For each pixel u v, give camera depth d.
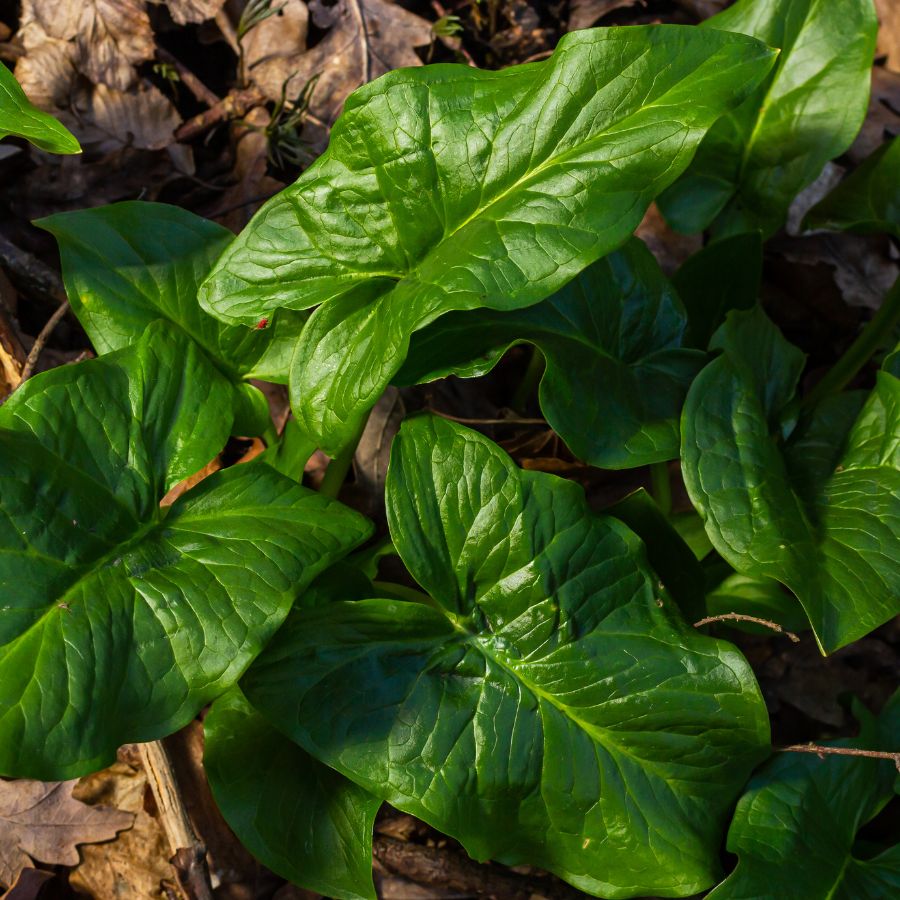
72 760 0.94
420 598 1.06
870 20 1.13
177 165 1.18
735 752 1.02
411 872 1.08
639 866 1.02
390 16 1.21
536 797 1.01
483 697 1.01
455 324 1.03
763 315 1.08
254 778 1.02
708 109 0.97
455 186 1.00
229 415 1.02
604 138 0.98
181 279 1.05
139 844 1.07
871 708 1.15
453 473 1.01
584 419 1.02
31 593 0.96
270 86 1.20
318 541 1.00
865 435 1.05
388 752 1.00
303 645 1.00
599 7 1.26
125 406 1.00
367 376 1.00
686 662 1.02
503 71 0.99
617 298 1.06
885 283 1.24
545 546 1.01
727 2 1.28
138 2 1.19
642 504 1.04
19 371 1.09
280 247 1.02
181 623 0.97
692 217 1.15
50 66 1.18
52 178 1.16
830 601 1.00
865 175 1.14
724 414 1.03
